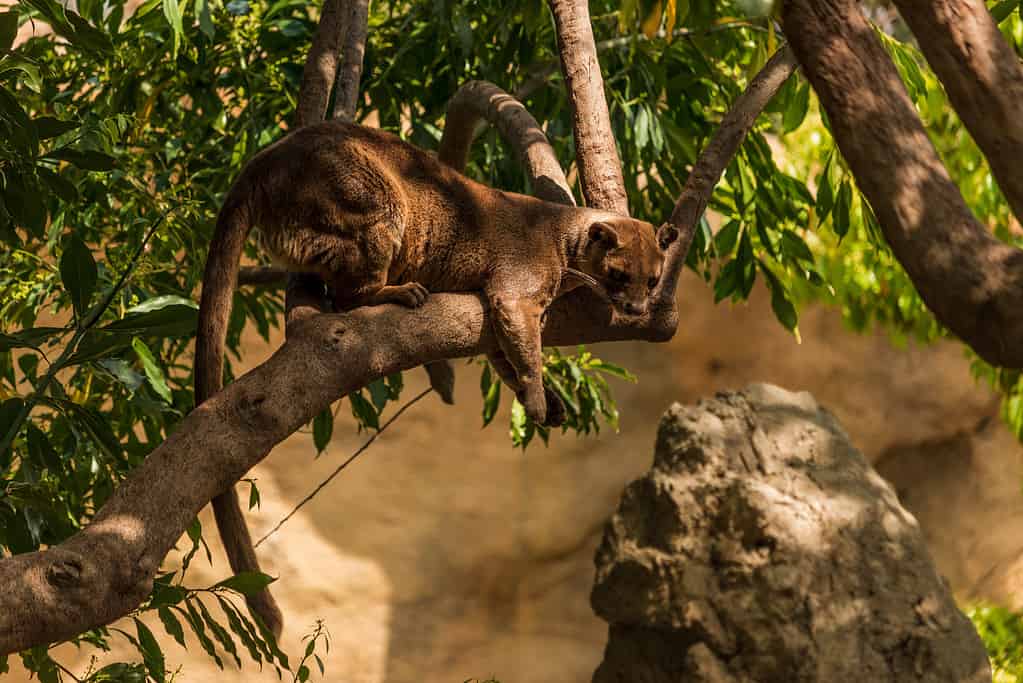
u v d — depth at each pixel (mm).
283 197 6090
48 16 5582
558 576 17500
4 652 4148
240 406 4898
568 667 17234
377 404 9445
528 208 6574
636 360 18125
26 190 6562
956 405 19391
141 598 4445
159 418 8594
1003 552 19703
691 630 11406
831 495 11672
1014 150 3541
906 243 3475
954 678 11211
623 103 10047
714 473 11836
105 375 7730
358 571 16406
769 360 18625
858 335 19000
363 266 6059
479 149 10531
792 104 9656
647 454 17938
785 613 11148
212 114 10188
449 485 16953
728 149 6945
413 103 10680
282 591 16047
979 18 3549
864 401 19062
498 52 10633
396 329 5535
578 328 6574
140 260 7957
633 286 6516
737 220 10766
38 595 4195
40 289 8688
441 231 6309
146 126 9859
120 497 4625
